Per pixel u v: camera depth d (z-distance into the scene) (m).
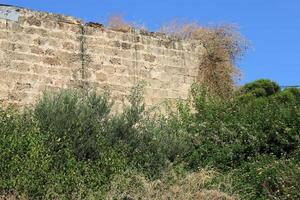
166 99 16.61
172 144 13.98
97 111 13.93
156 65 16.70
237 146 14.24
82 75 15.66
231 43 21.28
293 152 13.95
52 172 11.61
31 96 14.86
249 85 23.69
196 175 12.82
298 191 12.22
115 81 16.05
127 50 16.39
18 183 11.03
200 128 14.82
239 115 15.28
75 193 11.41
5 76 14.64
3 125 12.45
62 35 15.59
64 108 13.34
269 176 12.87
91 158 12.85
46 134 12.56
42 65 15.17
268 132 14.53
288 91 22.42
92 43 15.97
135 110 14.28
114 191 11.59
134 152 13.41
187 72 17.14
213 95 17.22
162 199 11.83
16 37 14.96
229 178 13.13
